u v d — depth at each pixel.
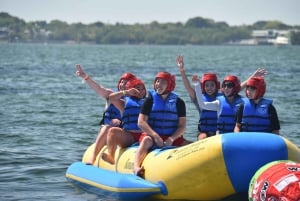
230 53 193.25
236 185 16.92
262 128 18.62
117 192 18.33
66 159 24.27
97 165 20.48
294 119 34.09
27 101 43.06
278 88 53.66
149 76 68.31
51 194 19.47
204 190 17.19
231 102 19.95
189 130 29.95
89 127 31.72
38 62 103.50
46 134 29.59
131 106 20.03
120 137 19.91
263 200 15.52
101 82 60.44
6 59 114.88
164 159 17.97
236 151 16.75
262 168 16.22
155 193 17.80
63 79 63.78
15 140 28.02
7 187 20.28
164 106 19.20
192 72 78.06
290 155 16.88
